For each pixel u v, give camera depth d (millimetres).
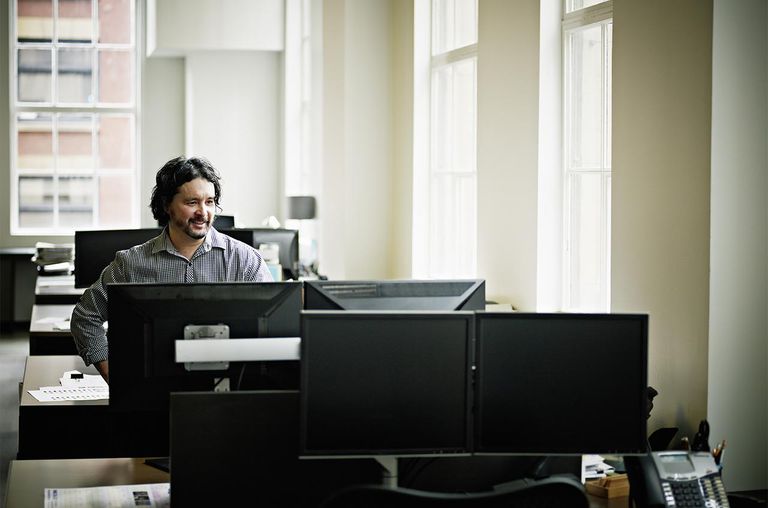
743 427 4199
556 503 2244
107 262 6164
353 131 8125
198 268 3906
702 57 4145
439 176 7559
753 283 4195
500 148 6184
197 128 11562
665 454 2709
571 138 5680
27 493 3047
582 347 2578
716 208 4117
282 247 7961
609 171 5289
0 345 10547
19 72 12023
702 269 4156
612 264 4758
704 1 4133
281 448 2660
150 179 12047
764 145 4199
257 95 11656
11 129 11945
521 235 5926
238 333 2996
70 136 12125
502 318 2551
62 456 4121
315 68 10367
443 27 7500
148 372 2980
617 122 4715
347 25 8078
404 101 7871
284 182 11430
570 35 5664
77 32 12102
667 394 4379
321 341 2475
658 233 4430
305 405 2469
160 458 3443
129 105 12188
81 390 4309
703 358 4156
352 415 2486
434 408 2521
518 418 2557
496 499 2207
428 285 3230
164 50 11078
